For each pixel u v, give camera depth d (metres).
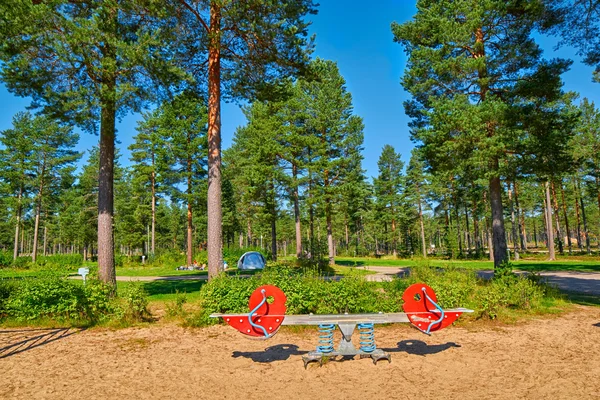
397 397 4.30
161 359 6.02
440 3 14.89
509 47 13.57
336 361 5.79
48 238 67.44
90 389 4.72
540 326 8.02
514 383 4.71
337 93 29.28
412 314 5.69
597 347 6.34
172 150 32.69
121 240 47.19
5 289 9.02
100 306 8.83
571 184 43.91
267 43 11.28
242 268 26.55
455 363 5.60
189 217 32.34
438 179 41.34
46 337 7.57
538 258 37.56
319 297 8.39
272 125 27.80
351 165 29.75
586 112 37.53
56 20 8.48
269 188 31.66
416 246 61.56
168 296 12.91
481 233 69.62
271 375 5.19
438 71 14.27
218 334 7.75
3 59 8.98
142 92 10.27
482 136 12.98
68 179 42.62
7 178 39.25
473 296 9.48
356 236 71.38
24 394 4.57
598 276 19.22
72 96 9.67
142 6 9.39
